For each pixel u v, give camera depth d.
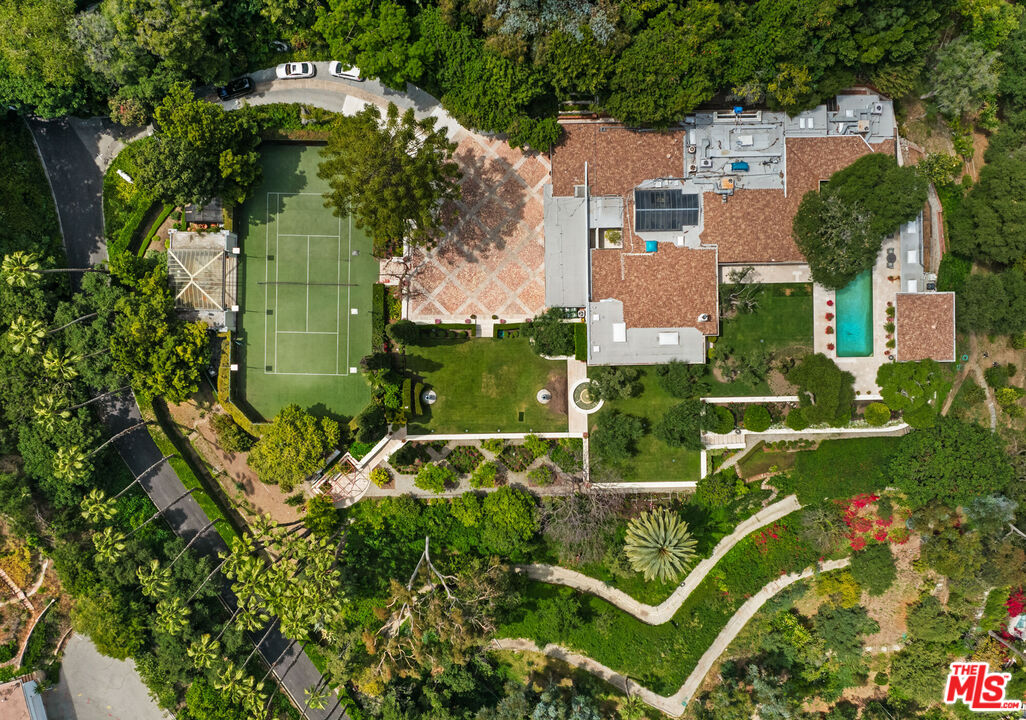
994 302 53.12
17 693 52.62
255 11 52.09
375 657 56.16
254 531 53.97
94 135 54.47
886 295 55.59
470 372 56.22
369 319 55.91
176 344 50.72
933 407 55.56
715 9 48.06
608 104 51.03
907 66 51.50
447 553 55.94
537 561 56.66
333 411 56.03
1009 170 52.41
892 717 59.56
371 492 56.22
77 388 51.59
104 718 55.47
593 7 49.62
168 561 54.00
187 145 49.62
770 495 57.03
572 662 57.75
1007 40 54.69
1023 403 57.62
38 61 47.81
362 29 50.88
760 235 54.47
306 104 54.81
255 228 55.25
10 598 53.38
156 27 48.12
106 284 52.12
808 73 50.75
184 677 53.09
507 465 56.06
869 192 51.69
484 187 56.09
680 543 50.88
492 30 49.38
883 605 58.88
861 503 56.44
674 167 54.34
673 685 56.97
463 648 50.56
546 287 54.91
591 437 56.38
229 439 53.81
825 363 53.97
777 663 58.69
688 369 55.50
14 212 52.03
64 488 51.97
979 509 53.31
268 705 55.56
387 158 46.88
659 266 54.41
